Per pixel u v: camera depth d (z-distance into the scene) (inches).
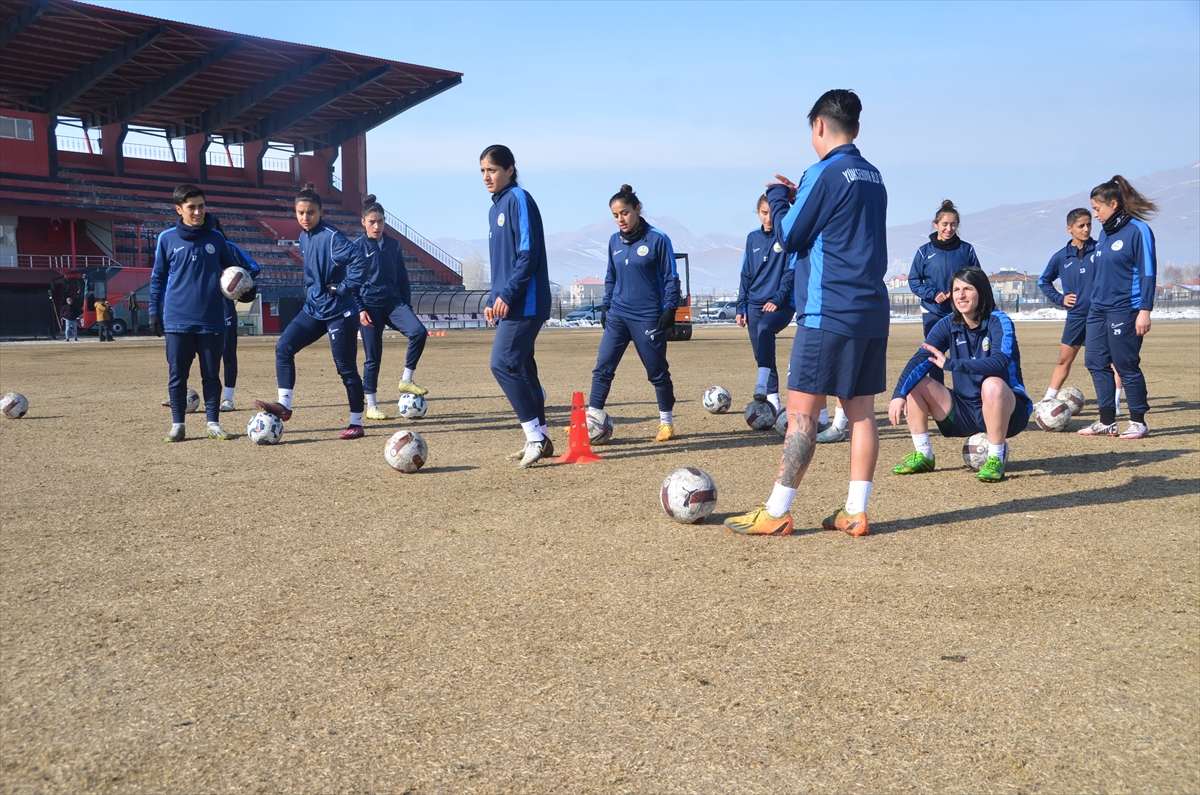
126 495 213.0
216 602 134.7
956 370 232.1
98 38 1755.7
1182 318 2300.7
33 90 1984.5
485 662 110.9
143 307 1505.9
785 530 172.2
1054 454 265.4
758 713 96.5
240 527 181.3
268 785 83.0
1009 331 226.5
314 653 114.3
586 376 573.0
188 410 390.3
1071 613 126.8
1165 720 94.5
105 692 103.3
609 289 297.0
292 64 1985.7
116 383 536.1
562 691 102.4
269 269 2076.8
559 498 207.6
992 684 103.4
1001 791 81.0
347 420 358.9
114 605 133.6
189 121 2279.8
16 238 1820.9
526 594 137.5
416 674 107.6
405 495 212.1
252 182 2406.5
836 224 163.6
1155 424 328.2
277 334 1680.6
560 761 86.7
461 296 2036.2
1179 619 124.0
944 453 268.1
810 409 170.6
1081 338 342.0
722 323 2274.9
